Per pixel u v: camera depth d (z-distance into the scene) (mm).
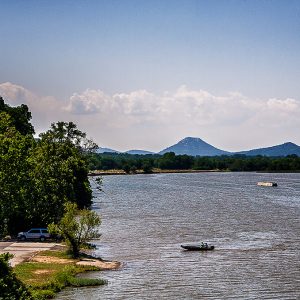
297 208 120062
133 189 187000
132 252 65688
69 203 64812
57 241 70125
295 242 73312
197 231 83750
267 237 77812
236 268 56594
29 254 59812
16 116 113688
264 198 148250
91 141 122375
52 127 117188
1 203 57250
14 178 57469
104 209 117562
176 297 45125
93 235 61438
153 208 120000
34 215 72438
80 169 101000
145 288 47875
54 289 46031
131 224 91812
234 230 85000
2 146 58094
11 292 31969
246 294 46312
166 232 82562
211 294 46188
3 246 65125
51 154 83125
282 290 47719
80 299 44031
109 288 47688
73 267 53406
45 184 73250
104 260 59781
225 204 130000
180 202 135750
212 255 63938
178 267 56906
